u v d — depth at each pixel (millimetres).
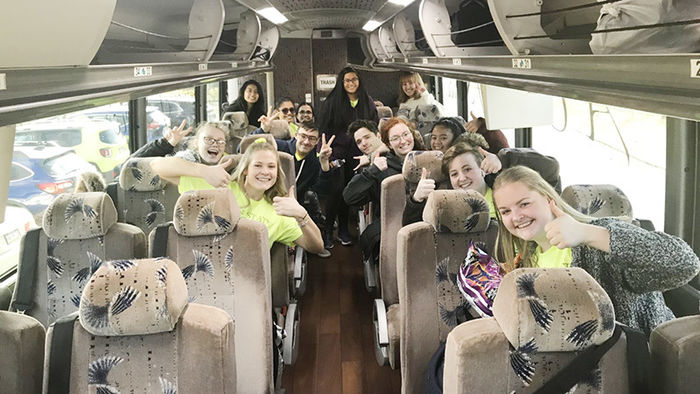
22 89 1543
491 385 1304
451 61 3611
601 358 1310
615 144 2922
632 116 2744
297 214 2982
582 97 1701
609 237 1584
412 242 2369
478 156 3125
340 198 5930
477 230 2426
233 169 3709
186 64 3541
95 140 4121
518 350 1302
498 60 2566
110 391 1467
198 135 3820
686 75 1184
